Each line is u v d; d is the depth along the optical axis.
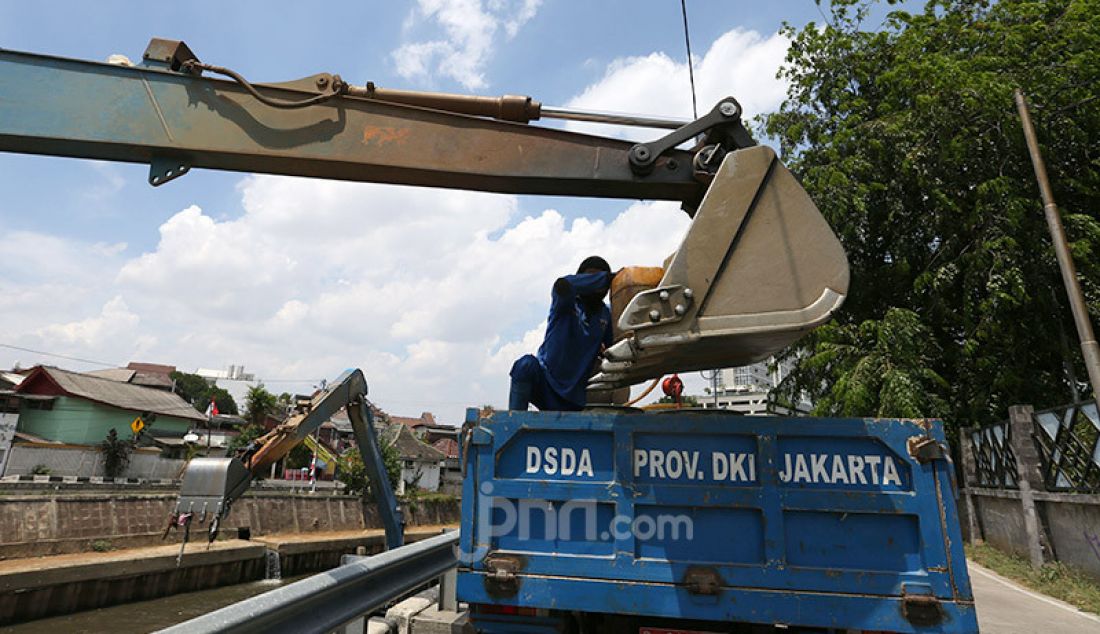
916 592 2.82
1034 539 11.27
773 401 20.09
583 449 3.27
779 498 3.03
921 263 18.12
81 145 3.73
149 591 24.48
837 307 2.99
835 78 19.95
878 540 2.95
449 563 4.98
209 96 3.83
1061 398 16.06
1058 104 15.37
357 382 8.56
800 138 20.06
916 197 18.17
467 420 3.37
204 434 54.00
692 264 3.12
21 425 40.53
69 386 43.19
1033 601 8.88
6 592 19.83
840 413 16.69
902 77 17.44
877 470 3.03
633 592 3.02
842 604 2.86
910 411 14.50
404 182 3.99
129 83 3.81
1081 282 14.84
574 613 3.35
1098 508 9.47
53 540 24.08
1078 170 16.23
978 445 15.13
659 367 3.65
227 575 28.38
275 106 3.78
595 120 3.96
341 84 3.85
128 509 27.94
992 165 16.33
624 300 3.66
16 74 3.73
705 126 3.78
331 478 55.88
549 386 3.95
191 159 3.83
